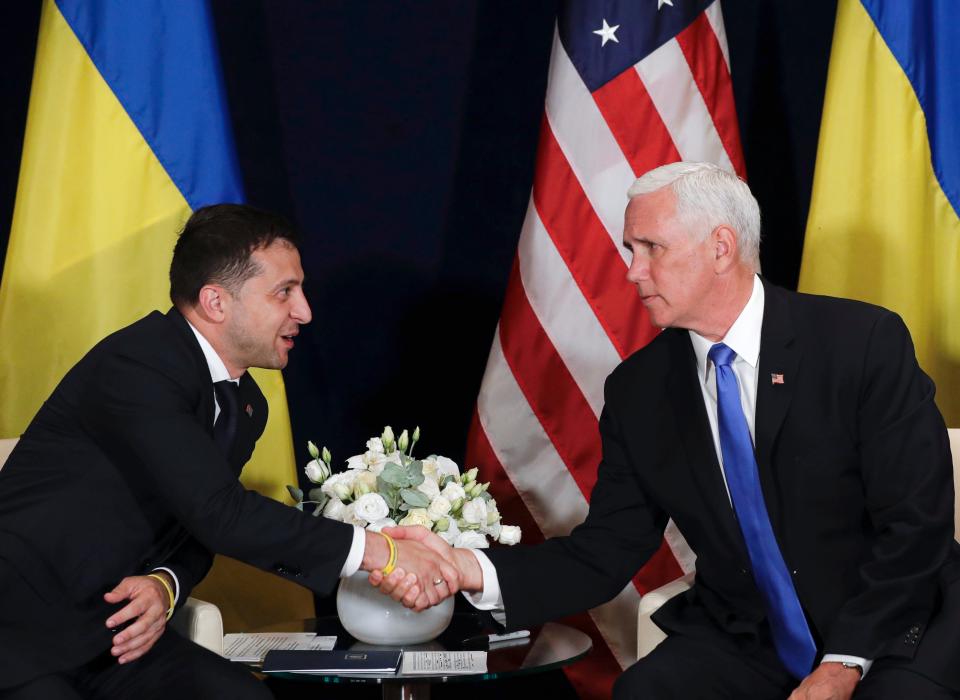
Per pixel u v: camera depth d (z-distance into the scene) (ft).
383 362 16.65
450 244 16.60
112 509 10.10
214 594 14.57
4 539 9.71
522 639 11.66
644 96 14.28
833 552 9.97
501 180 16.51
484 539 11.30
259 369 14.55
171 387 10.05
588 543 11.09
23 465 10.21
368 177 16.52
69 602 9.83
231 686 9.73
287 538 9.98
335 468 16.60
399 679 10.25
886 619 9.23
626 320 14.34
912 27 14.05
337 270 16.55
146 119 13.93
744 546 10.23
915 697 8.86
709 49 14.53
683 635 10.52
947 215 14.02
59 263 13.76
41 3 16.15
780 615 10.09
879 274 14.01
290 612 14.71
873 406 9.80
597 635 14.65
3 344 13.69
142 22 13.93
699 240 10.06
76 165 13.84
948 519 9.57
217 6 16.14
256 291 10.49
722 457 10.25
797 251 16.51
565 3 14.51
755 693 10.03
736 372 10.37
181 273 10.52
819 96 16.37
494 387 14.64
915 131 14.03
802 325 10.24
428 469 11.69
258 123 16.33
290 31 16.34
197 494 9.79
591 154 14.33
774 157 16.47
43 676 9.34
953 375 14.14
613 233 14.32
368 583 11.25
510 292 14.73
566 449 14.44
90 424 10.12
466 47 16.46
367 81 16.46
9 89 16.12
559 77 14.47
